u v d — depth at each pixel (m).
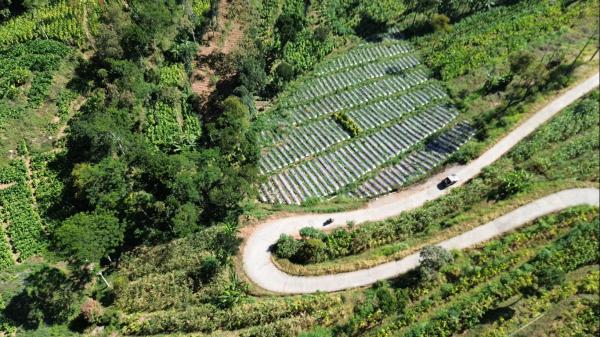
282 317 49.84
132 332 50.84
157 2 84.25
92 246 51.00
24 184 65.19
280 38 88.00
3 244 58.69
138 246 58.72
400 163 69.50
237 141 68.62
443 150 70.56
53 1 86.75
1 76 73.88
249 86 78.62
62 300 53.41
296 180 67.75
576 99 73.56
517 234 54.75
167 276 54.88
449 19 96.12
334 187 66.62
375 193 64.75
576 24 89.94
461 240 55.44
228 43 87.38
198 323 49.97
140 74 76.94
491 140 69.19
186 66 82.31
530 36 88.19
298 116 78.56
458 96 80.44
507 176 61.31
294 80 84.50
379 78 85.88
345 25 94.94
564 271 51.34
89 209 62.22
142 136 71.06
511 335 46.38
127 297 53.84
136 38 75.75
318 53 87.94
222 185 58.88
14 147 68.62
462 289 50.16
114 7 80.44
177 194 57.78
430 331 46.81
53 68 75.44
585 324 47.34
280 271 54.41
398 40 94.88
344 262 54.72
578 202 58.31
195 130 74.50
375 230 57.31
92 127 63.12
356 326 47.69
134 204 59.12
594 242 53.31
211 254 56.34
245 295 51.97
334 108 79.94
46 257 57.00
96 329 51.41
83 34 80.69
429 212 58.91
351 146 72.94
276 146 73.56
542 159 64.06
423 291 50.03
